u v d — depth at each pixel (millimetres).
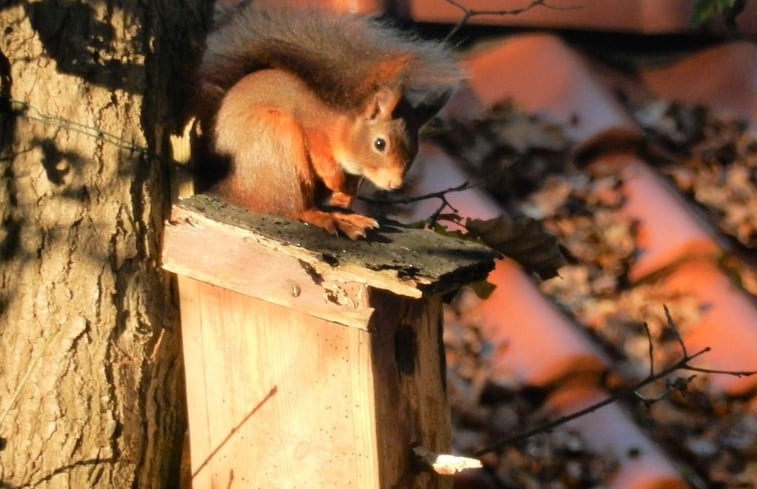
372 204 9492
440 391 7219
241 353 6879
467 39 10734
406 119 8141
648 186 10117
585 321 9680
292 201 7355
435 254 6785
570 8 9305
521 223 7562
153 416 7184
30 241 6914
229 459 7016
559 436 9141
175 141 7137
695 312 9688
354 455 6699
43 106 6875
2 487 7035
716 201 10336
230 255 6703
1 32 6848
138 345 7035
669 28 10859
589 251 9938
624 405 9328
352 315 6484
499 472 9070
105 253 6938
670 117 10719
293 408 6809
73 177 6895
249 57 7613
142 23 7012
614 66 10992
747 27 11172
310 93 7598
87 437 7020
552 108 10414
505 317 9461
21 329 6957
